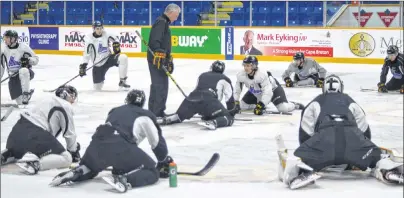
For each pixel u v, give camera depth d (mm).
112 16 38250
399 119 15422
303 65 21688
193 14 36531
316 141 8711
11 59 17047
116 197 8148
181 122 14234
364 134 9258
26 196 8156
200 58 33188
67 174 8609
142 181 8562
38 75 26328
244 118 15055
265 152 11344
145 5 37625
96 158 8547
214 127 13398
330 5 33031
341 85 9359
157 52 14180
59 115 9656
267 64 30469
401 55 20234
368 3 32938
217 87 13781
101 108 17141
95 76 21078
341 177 9172
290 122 14586
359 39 30375
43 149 9547
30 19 39094
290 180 8477
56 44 36312
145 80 24312
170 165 8609
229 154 11172
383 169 8656
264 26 34062
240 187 8688
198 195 8227
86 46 20734
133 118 8664
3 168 9688
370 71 27422
